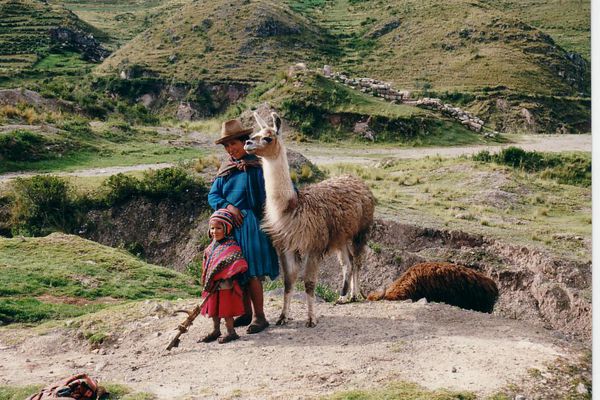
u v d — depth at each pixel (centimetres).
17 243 1253
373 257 1590
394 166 2727
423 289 830
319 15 9975
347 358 586
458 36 8038
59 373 613
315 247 677
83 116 3731
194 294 1078
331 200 708
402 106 4172
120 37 10775
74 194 1927
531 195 2195
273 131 641
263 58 7588
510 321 692
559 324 1289
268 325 695
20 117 2956
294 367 576
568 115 6259
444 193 2164
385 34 8656
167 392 545
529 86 6838
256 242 666
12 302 916
